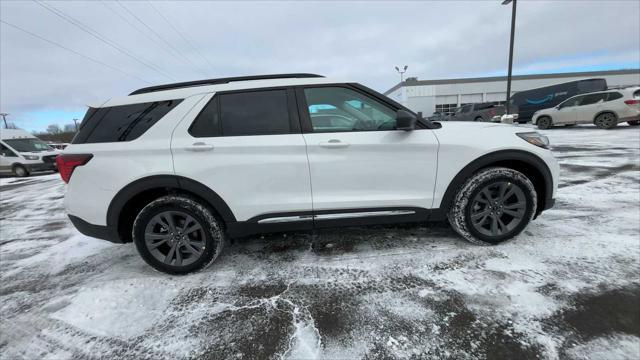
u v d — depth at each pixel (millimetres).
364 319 2068
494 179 2752
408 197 2771
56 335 2100
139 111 2688
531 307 2076
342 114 2750
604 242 2877
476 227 2850
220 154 2588
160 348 1933
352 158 2654
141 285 2629
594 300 2107
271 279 2600
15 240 3998
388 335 1921
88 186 2629
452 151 2730
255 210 2676
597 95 12422
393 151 2688
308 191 2680
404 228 3434
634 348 1733
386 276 2535
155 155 2582
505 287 2291
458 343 1831
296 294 2379
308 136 2643
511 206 2848
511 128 2916
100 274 2881
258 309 2230
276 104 2691
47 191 7969
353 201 2715
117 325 2162
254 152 2602
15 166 12336
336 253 2969
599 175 5371
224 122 2650
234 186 2625
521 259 2648
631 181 4879
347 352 1814
